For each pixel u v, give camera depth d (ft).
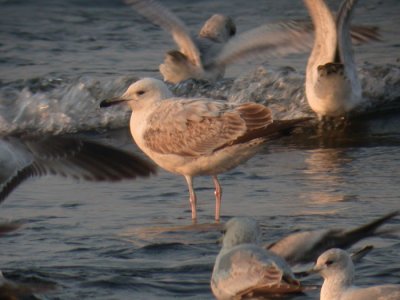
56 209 48.83
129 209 48.88
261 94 67.67
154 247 42.55
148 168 34.81
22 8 91.61
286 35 65.77
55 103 69.31
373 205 47.80
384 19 86.12
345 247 36.99
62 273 39.32
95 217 47.47
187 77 67.97
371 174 53.72
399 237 42.29
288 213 47.16
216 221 46.70
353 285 34.94
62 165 34.09
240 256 34.99
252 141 47.29
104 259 41.19
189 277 38.86
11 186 33.27
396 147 59.67
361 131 63.41
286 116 65.92
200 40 68.69
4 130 68.03
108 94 69.15
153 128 49.06
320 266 34.91
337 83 62.13
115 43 82.53
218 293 35.40
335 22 61.62
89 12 91.15
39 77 72.43
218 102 48.52
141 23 88.07
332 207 47.78
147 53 79.36
